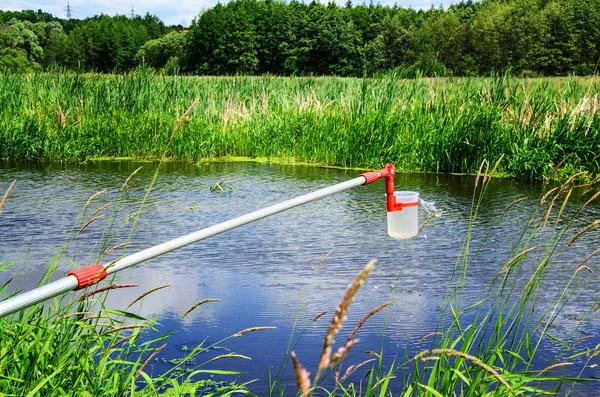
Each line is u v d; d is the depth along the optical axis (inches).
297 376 34.4
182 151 481.7
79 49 3282.5
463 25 2802.7
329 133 472.7
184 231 256.5
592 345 151.8
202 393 127.3
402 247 236.5
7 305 74.4
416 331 157.9
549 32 2425.0
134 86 548.1
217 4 2920.8
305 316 168.2
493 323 164.1
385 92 504.1
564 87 484.1
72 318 121.6
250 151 501.0
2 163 446.3
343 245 240.4
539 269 121.9
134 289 188.4
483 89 480.1
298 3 3122.5
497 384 113.5
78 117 477.4
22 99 536.7
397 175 410.0
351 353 146.2
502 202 315.9
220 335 155.6
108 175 395.2
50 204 301.9
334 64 2955.2
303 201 110.7
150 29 4205.2
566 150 402.6
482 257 223.3
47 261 212.5
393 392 127.6
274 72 3002.0
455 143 422.0
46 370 103.3
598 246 237.1
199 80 619.2
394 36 2898.6
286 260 220.7
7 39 3100.4
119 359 120.3
